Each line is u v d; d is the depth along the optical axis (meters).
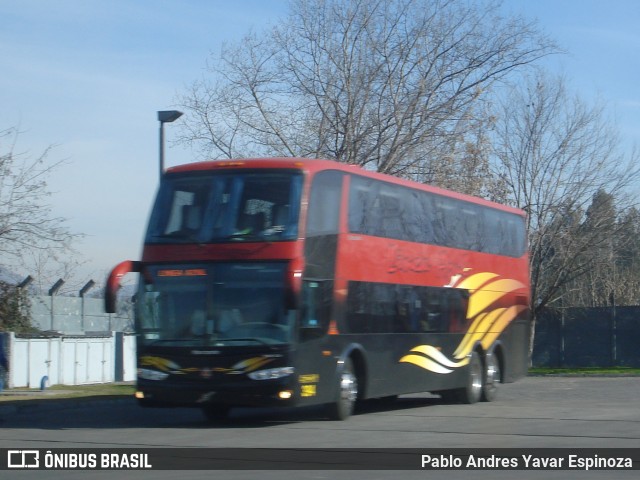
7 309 31.09
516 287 24.09
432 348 19.92
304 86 32.53
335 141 32.59
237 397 15.19
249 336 15.27
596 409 19.86
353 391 17.22
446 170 32.25
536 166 41.88
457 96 32.16
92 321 36.81
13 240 29.97
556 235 41.56
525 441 13.77
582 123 41.88
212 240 15.77
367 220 17.78
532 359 45.03
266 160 16.28
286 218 15.57
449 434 14.80
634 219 42.09
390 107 32.09
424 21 34.69
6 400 22.50
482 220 22.56
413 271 19.36
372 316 17.73
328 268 16.31
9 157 29.83
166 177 16.59
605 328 44.22
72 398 23.50
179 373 15.52
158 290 15.96
